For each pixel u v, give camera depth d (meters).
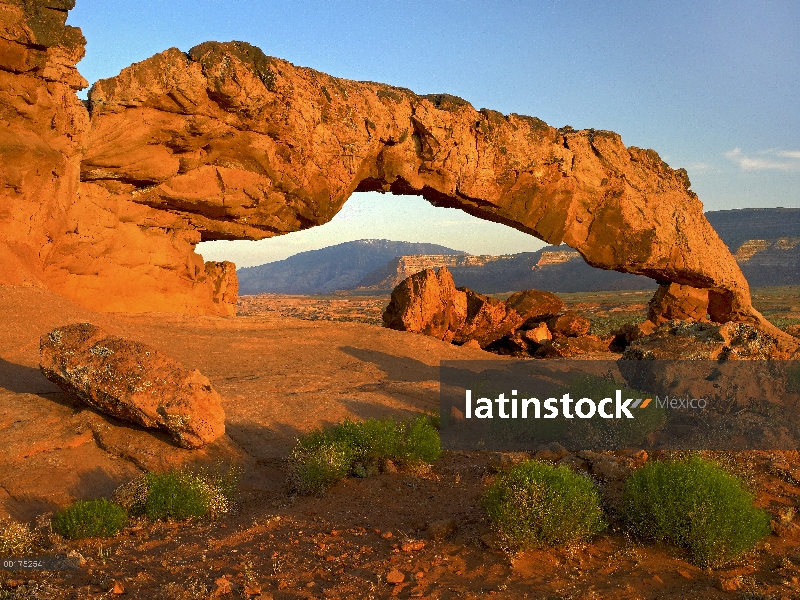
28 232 19.22
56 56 18.92
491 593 5.09
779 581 5.39
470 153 28.84
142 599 4.89
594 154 32.66
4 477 7.95
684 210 35.34
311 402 13.20
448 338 31.23
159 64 21.61
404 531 6.79
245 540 6.51
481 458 10.39
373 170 27.94
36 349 13.77
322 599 4.98
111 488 8.30
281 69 23.89
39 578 5.29
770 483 7.91
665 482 6.34
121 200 23.20
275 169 25.14
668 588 5.29
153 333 18.44
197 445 9.26
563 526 6.04
